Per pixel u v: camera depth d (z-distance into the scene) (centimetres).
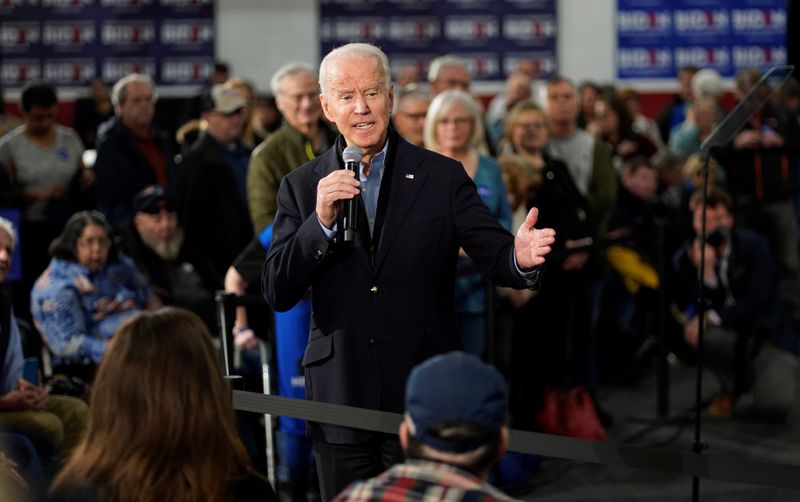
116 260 893
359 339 520
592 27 2091
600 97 1573
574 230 976
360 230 520
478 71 2094
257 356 830
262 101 1400
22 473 628
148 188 1053
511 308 960
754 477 489
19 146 1161
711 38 2089
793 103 1194
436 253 520
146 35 2084
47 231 1142
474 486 354
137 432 394
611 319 1179
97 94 1875
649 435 1013
